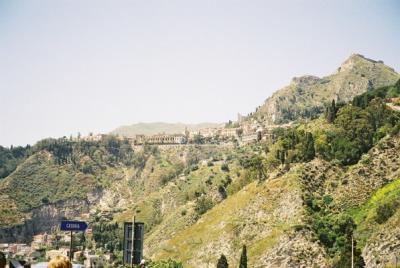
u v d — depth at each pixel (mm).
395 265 174500
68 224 48250
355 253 166875
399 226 186750
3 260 27734
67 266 23281
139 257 46375
